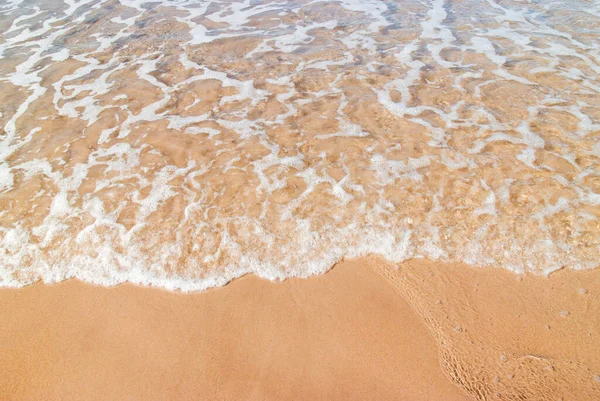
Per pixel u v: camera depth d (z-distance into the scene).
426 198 4.55
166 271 4.04
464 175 4.76
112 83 6.48
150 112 5.87
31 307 3.81
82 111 5.88
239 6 9.03
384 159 5.02
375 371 3.35
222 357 3.45
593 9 8.45
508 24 7.99
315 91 6.27
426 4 8.92
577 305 3.71
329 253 4.16
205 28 8.10
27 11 8.76
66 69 6.81
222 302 3.82
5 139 5.40
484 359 3.40
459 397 3.20
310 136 5.40
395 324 3.64
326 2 9.15
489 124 5.49
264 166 4.97
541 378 3.27
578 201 4.44
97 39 7.71
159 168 4.98
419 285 3.91
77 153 5.19
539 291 3.82
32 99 6.11
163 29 8.05
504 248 4.13
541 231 4.22
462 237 4.23
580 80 6.29
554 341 3.49
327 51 7.28
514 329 3.58
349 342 3.53
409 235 4.26
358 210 4.46
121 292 3.91
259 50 7.34
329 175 4.84
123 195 4.66
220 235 4.27
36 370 3.39
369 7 8.87
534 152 5.02
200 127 5.60
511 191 4.57
